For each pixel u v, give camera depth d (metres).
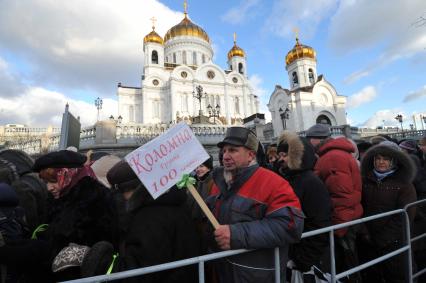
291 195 2.07
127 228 2.04
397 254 3.14
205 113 49.25
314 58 44.09
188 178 1.97
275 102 42.47
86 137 14.55
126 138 14.81
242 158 2.21
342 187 3.11
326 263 2.78
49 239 2.17
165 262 1.77
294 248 2.66
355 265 3.12
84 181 2.17
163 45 55.19
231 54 60.38
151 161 1.91
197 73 50.84
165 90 50.59
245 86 53.06
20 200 2.85
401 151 3.39
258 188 2.12
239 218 2.09
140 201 1.92
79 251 1.89
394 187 3.34
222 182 2.37
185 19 60.41
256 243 1.89
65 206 2.11
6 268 2.08
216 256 1.82
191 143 2.06
